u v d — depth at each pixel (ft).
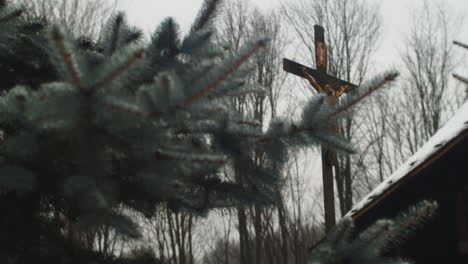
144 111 4.50
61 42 3.99
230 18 58.75
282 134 5.98
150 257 8.13
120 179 6.23
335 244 5.53
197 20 7.36
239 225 55.11
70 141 4.94
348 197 55.06
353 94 5.76
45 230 7.43
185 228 54.80
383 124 69.41
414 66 70.18
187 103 4.60
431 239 19.95
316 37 29.78
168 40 7.13
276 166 6.81
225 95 5.42
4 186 5.28
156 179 5.79
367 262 5.34
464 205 19.31
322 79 28.76
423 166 17.85
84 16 33.06
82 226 5.27
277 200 7.72
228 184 7.33
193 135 6.57
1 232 6.64
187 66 7.02
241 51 4.72
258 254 55.16
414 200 19.56
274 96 57.88
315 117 5.87
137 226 5.43
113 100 4.37
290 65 28.25
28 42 7.28
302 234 66.13
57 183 5.71
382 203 19.70
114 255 7.70
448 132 19.17
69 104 4.31
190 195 7.37
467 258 18.76
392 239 5.55
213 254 77.41
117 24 6.43
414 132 69.62
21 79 7.44
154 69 6.54
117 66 4.24
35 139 5.13
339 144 5.94
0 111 4.89
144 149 5.25
